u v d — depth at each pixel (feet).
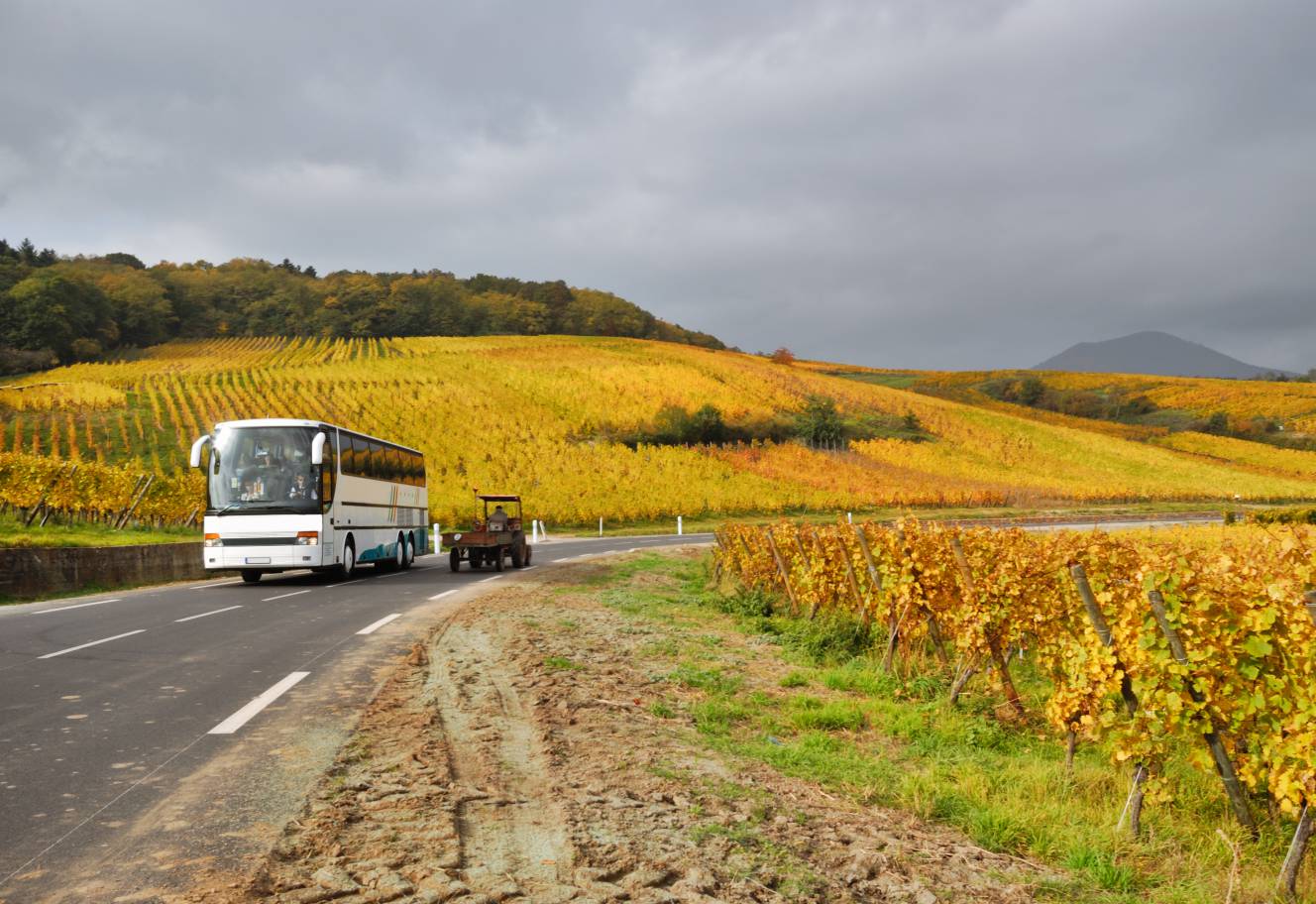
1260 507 211.41
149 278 474.90
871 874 14.19
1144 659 17.78
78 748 19.38
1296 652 16.60
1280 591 16.96
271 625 40.52
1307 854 16.46
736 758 20.57
